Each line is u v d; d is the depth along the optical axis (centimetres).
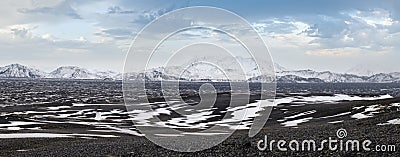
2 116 7256
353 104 7400
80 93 16562
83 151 2445
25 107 9681
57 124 6128
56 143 3647
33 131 5159
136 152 2122
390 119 3928
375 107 6253
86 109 8962
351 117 5684
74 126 5909
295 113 6856
